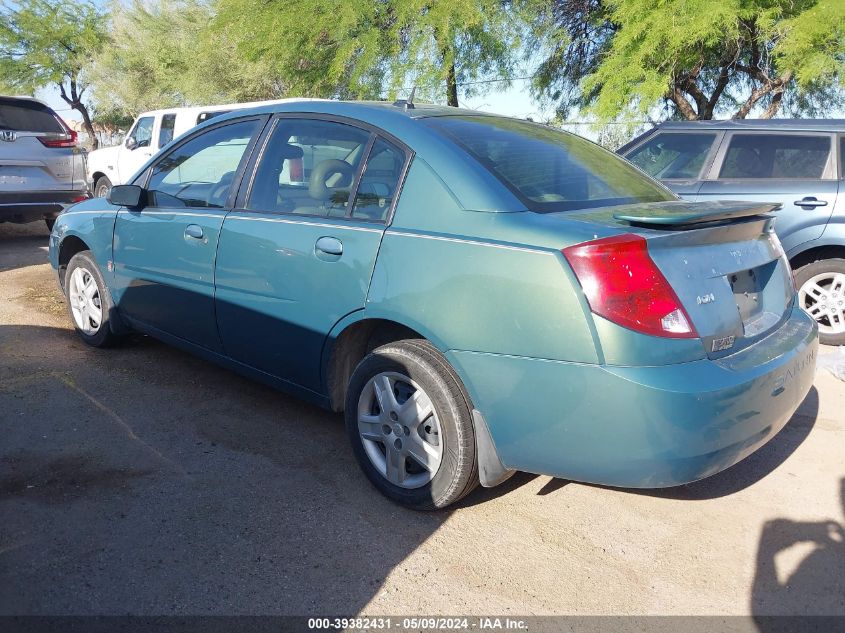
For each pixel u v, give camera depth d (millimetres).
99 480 3299
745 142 6246
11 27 30688
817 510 3363
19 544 2793
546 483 3498
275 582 2662
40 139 9117
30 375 4504
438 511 3184
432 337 2953
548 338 2670
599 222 2795
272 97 25406
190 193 4164
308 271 3387
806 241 5918
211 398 4301
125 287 4590
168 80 27500
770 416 2906
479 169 3064
